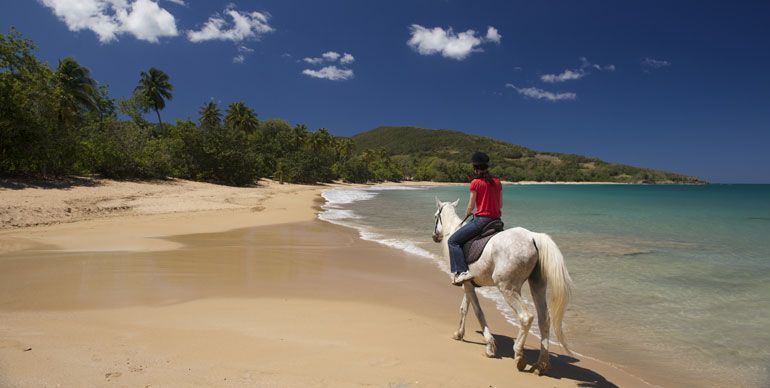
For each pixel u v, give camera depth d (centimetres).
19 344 459
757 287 888
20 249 1097
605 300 802
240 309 662
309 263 1082
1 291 708
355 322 628
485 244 515
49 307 628
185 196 2864
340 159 11206
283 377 415
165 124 5997
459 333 586
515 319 708
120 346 470
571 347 586
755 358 547
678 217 2708
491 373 476
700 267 1089
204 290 775
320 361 464
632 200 5278
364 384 415
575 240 1588
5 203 1748
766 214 3006
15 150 2503
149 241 1299
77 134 3114
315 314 657
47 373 390
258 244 1339
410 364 479
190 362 436
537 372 482
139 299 694
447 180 13675
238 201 2903
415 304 755
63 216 1683
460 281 534
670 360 542
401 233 1709
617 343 599
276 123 10669
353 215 2508
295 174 7212
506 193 7881
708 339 612
